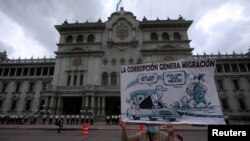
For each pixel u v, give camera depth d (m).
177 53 49.88
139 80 5.37
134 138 4.42
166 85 5.06
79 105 47.72
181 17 54.81
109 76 49.50
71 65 50.59
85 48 52.22
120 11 56.62
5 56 65.06
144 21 53.81
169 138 4.43
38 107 51.31
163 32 53.91
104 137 19.31
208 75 4.83
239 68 51.91
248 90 49.38
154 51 50.31
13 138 18.05
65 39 55.09
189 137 19.41
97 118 41.31
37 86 54.09
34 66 56.81
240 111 47.28
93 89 43.56
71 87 45.19
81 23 54.84
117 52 51.88
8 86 55.34
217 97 4.61
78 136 20.14
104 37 54.22
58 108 43.41
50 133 23.08
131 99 5.27
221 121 4.41
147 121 4.88
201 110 4.62
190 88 4.85
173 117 4.74
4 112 51.75
